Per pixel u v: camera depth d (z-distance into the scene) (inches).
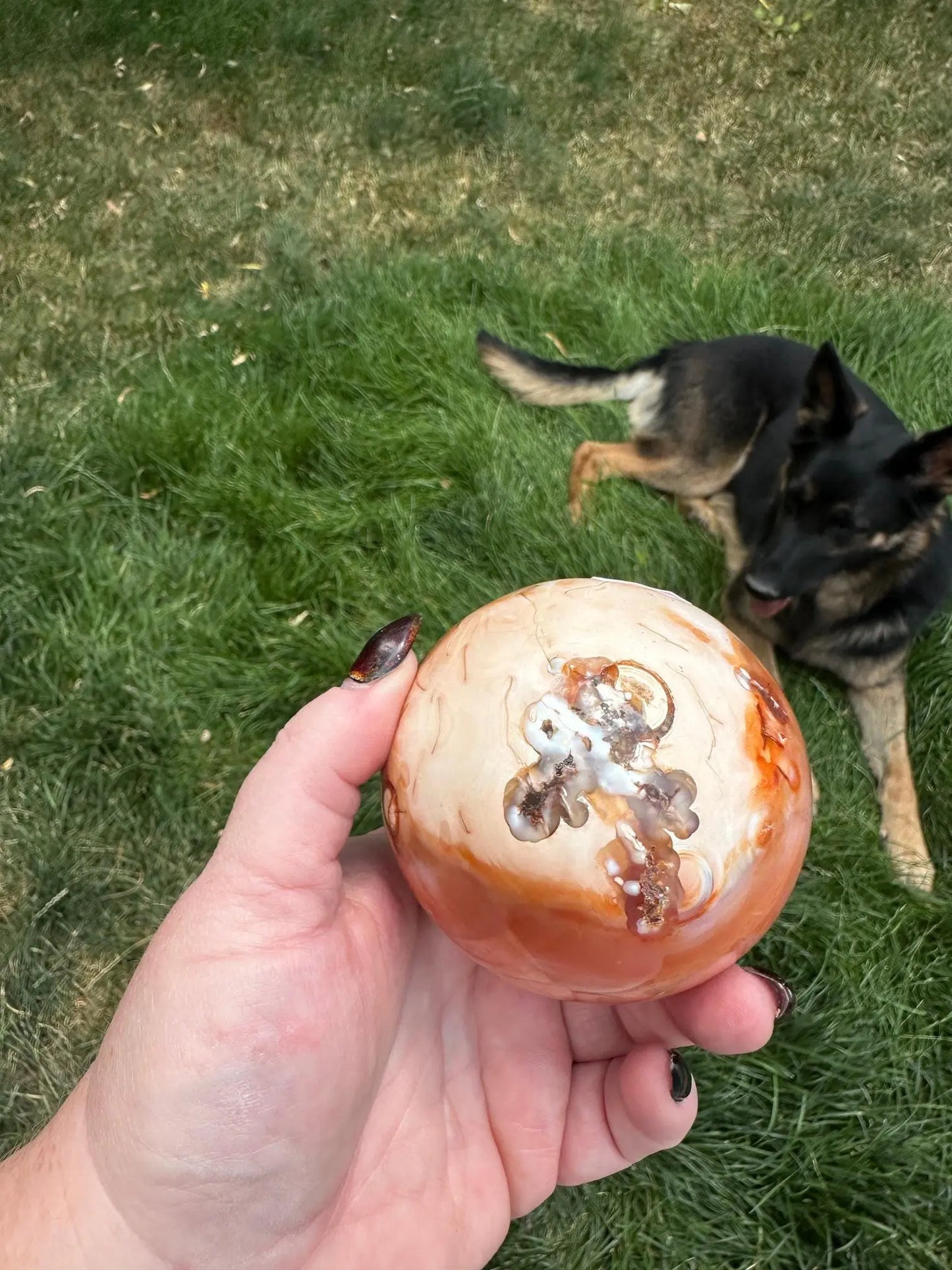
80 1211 7.4
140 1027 7.6
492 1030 9.4
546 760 6.0
